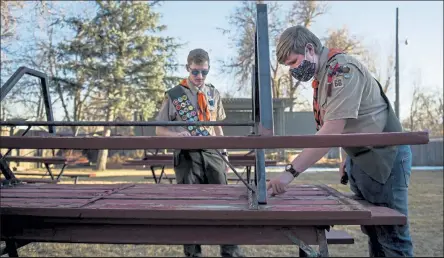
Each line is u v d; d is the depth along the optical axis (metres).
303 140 1.47
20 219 1.61
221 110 3.39
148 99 19.56
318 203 1.64
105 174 15.12
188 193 2.06
